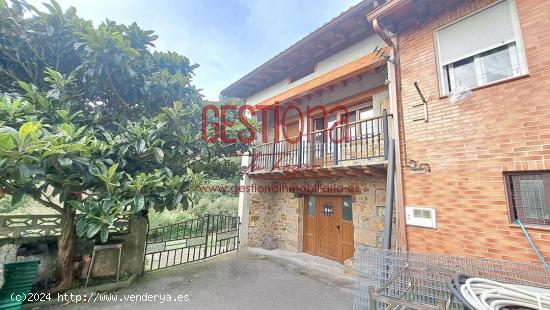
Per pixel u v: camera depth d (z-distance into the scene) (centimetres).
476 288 204
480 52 338
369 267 312
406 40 417
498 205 298
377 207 546
